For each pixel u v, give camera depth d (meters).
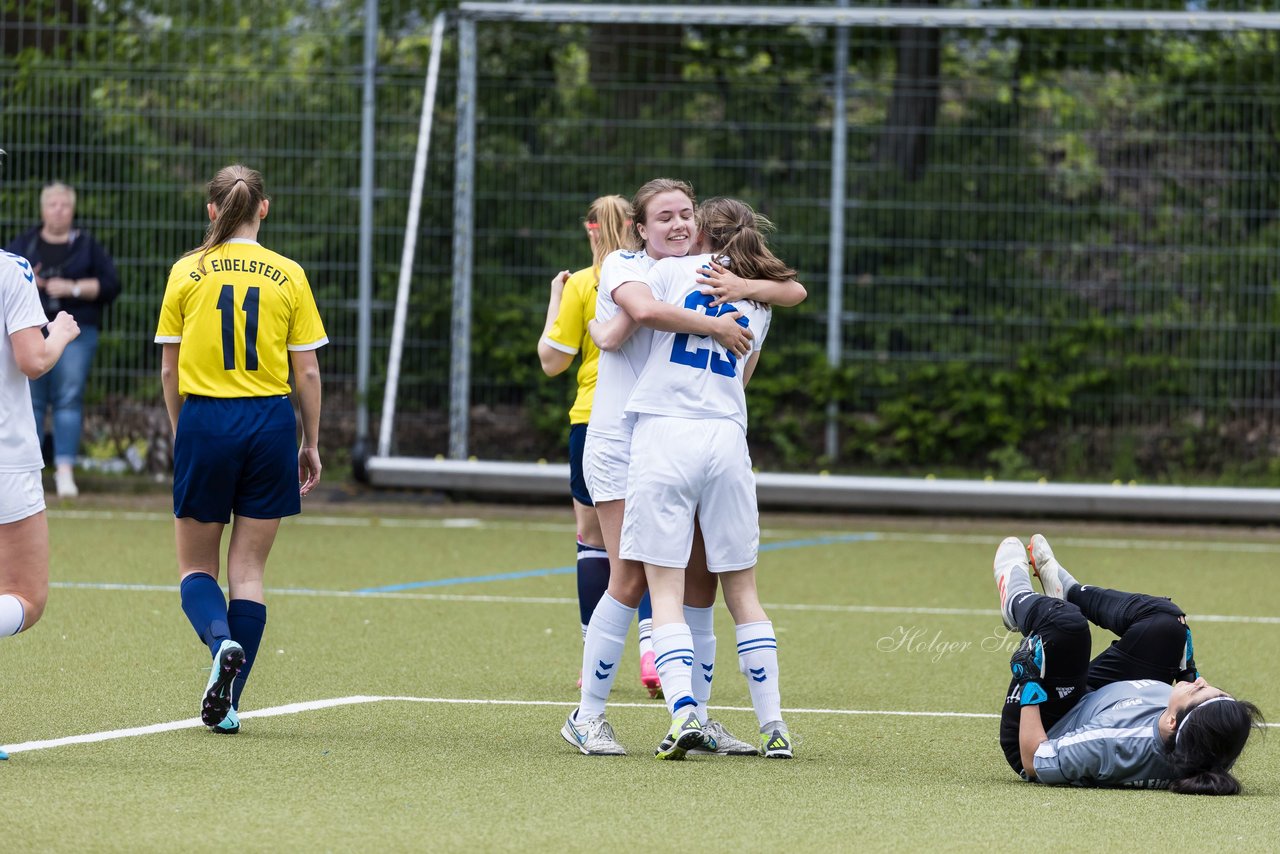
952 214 49.53
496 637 27.52
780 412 50.75
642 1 49.41
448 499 48.97
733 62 50.00
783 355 50.25
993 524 47.59
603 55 50.12
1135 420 49.44
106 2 49.75
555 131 49.97
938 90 49.38
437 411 50.16
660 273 18.55
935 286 49.75
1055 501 47.50
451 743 18.97
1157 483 49.16
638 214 19.02
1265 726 19.38
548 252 50.16
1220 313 49.06
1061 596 19.12
